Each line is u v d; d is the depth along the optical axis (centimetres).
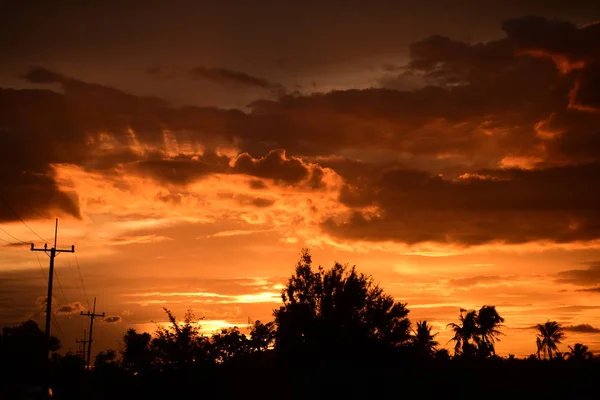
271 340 4519
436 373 4116
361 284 4031
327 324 3897
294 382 3919
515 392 3975
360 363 3897
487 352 6309
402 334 3978
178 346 4244
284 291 4100
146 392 4241
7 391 5044
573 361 4559
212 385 4141
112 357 8038
